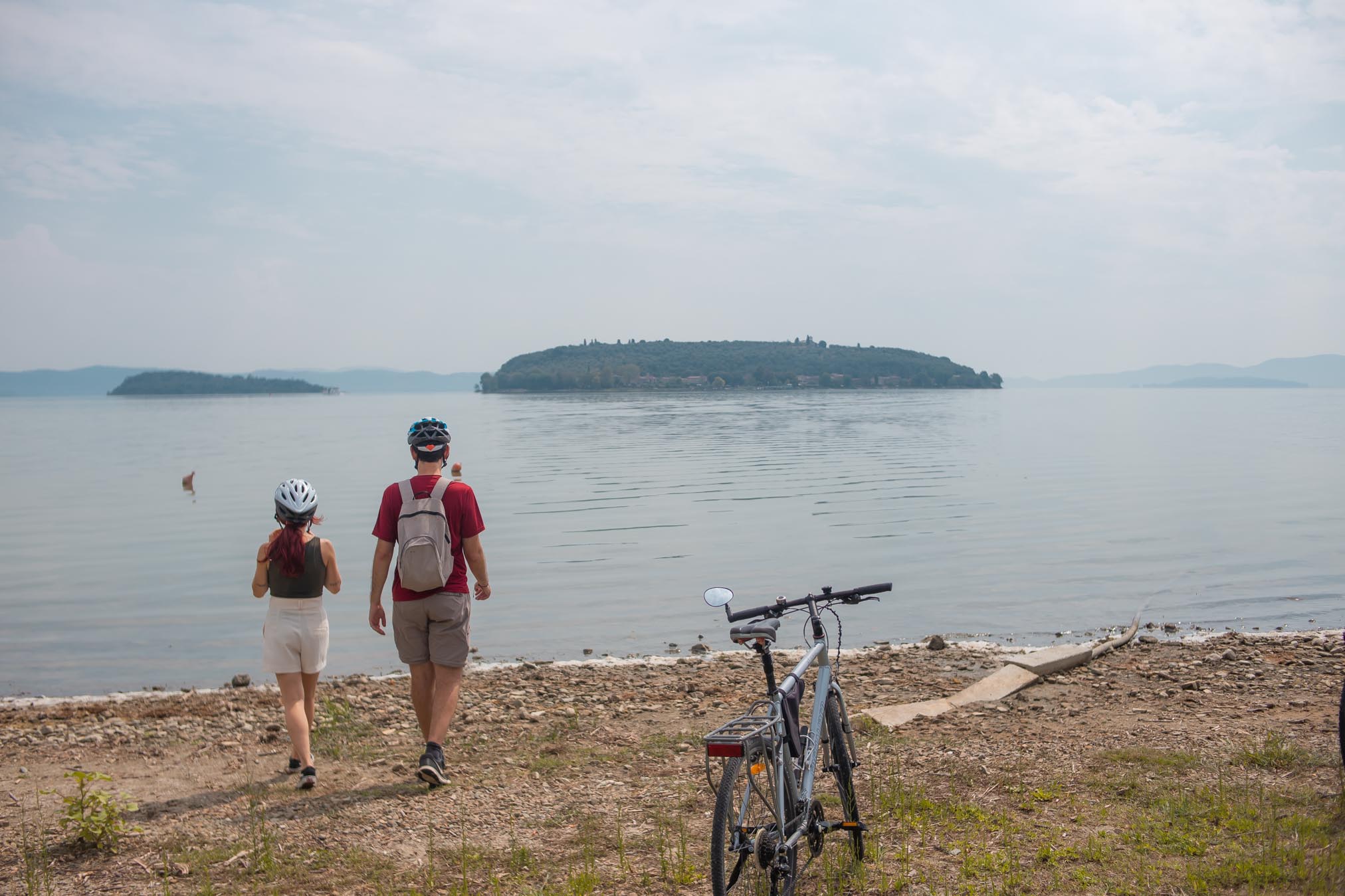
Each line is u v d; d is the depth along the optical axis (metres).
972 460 54.19
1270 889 4.39
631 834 5.47
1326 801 5.46
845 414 133.88
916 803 5.68
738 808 3.96
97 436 101.25
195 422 141.25
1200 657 10.21
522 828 5.62
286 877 5.01
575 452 63.78
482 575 6.64
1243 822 5.18
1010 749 6.81
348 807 6.00
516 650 13.40
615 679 10.18
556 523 29.16
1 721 9.01
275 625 6.50
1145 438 78.88
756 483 41.88
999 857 4.92
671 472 48.44
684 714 8.30
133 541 26.84
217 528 29.53
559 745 7.36
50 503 37.97
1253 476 43.97
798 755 4.34
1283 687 8.48
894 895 4.59
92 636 14.91
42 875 5.08
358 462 59.25
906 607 15.78
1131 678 9.11
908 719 7.85
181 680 12.21
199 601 17.89
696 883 4.79
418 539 6.29
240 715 8.74
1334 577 17.94
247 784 6.52
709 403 190.75
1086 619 14.65
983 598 16.47
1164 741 6.84
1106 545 22.69
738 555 22.44
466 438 82.19
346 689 10.09
